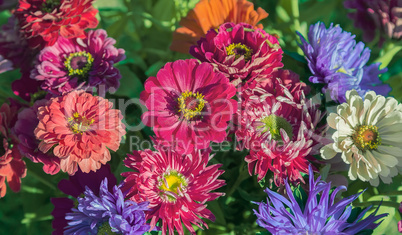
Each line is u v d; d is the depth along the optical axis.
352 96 0.56
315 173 0.59
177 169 0.56
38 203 0.69
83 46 0.61
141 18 0.75
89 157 0.54
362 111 0.56
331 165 0.59
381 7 0.64
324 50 0.59
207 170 0.56
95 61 0.61
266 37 0.58
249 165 0.55
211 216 0.55
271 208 0.54
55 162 0.57
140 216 0.53
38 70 0.59
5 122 0.58
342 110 0.56
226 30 0.59
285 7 0.77
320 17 0.80
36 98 0.63
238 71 0.56
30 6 0.61
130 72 0.67
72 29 0.60
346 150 0.56
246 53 0.58
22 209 0.77
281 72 0.58
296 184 0.56
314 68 0.60
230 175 0.62
